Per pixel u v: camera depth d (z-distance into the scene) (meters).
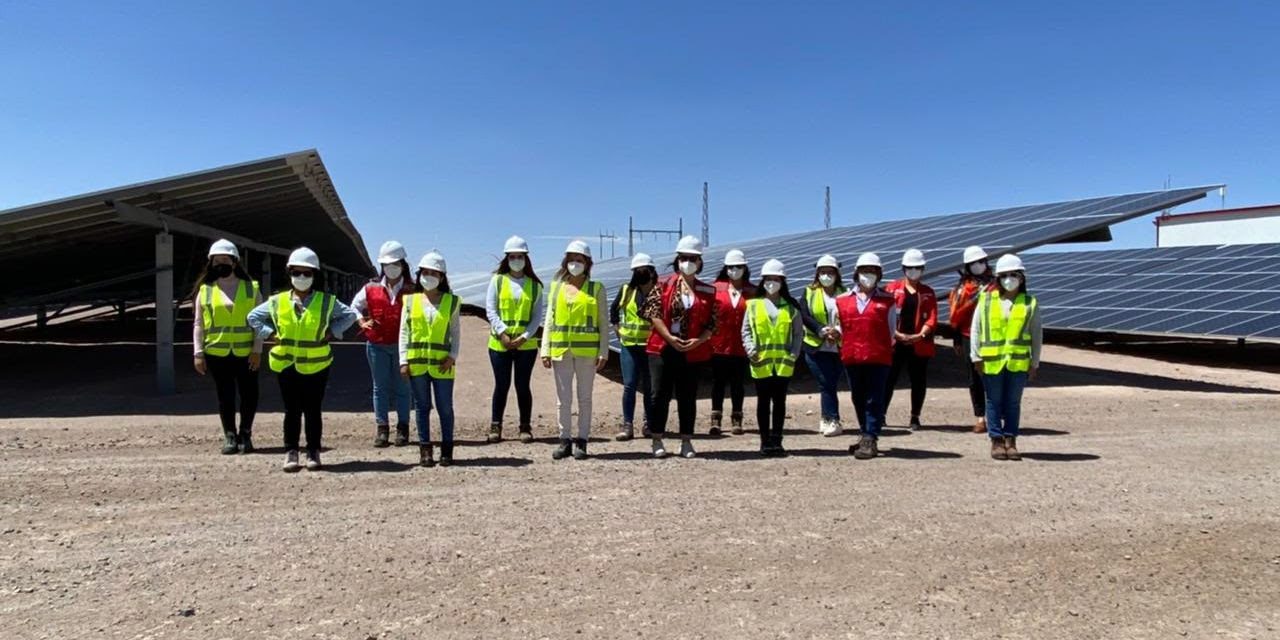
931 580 5.12
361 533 5.96
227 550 5.59
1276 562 5.50
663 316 8.48
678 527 6.14
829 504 6.80
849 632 4.37
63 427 10.27
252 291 8.94
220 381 8.78
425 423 8.18
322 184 18.67
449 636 4.28
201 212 17.23
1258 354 22.05
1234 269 22.08
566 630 4.36
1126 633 4.39
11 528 6.05
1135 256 28.20
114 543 5.73
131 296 30.62
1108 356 21.38
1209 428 10.76
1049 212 17.66
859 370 8.70
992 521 6.36
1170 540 5.94
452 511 6.54
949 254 15.05
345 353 19.12
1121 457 8.84
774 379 8.73
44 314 28.53
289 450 7.92
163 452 8.84
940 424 11.17
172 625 4.39
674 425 10.96
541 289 9.71
